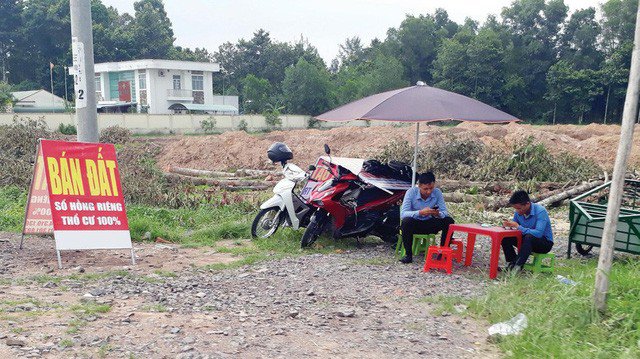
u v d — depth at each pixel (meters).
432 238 8.52
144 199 14.05
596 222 8.32
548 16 95.69
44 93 70.50
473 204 14.39
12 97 67.19
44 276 6.79
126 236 7.82
